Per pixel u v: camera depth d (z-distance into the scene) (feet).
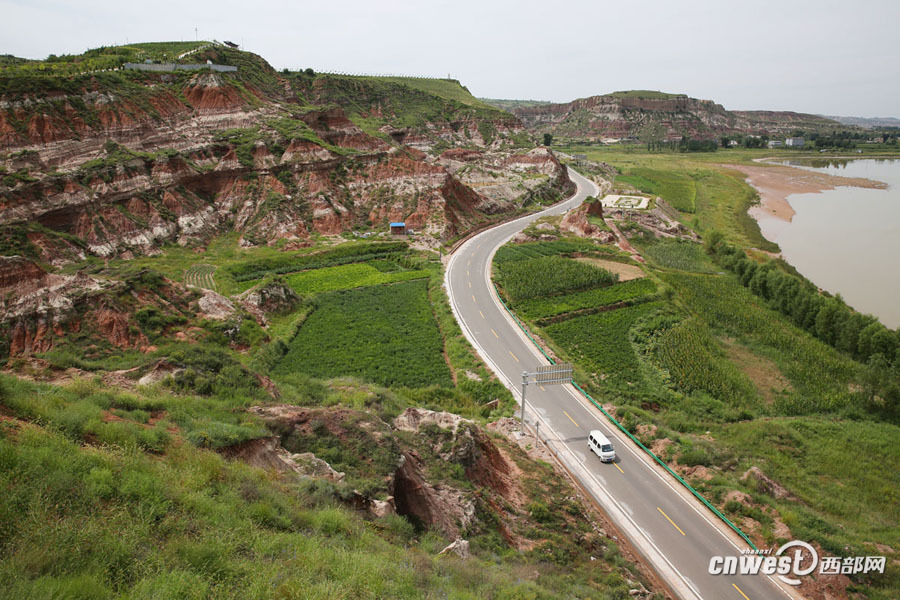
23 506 47.06
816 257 378.32
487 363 203.62
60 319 173.06
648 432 157.17
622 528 121.29
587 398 178.60
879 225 466.29
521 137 654.12
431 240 355.36
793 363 218.79
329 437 100.94
